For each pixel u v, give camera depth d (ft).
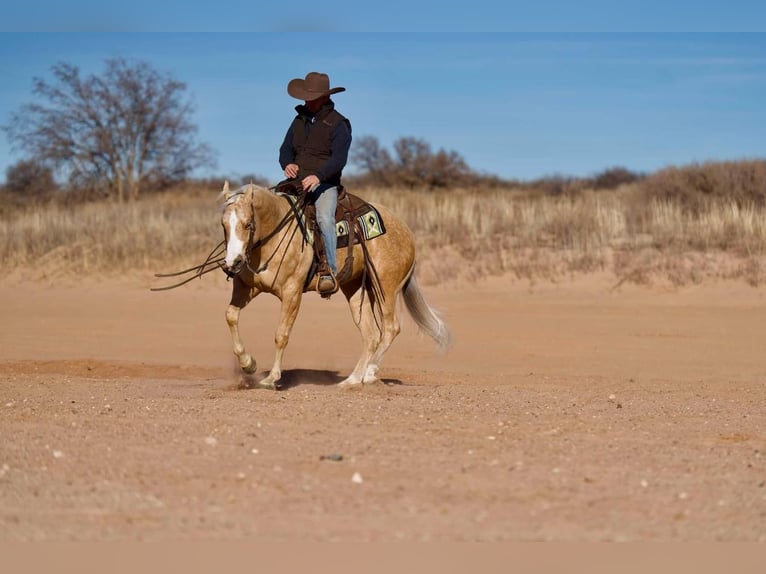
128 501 25.62
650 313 75.25
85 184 162.40
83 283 89.86
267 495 26.17
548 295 82.02
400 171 189.37
